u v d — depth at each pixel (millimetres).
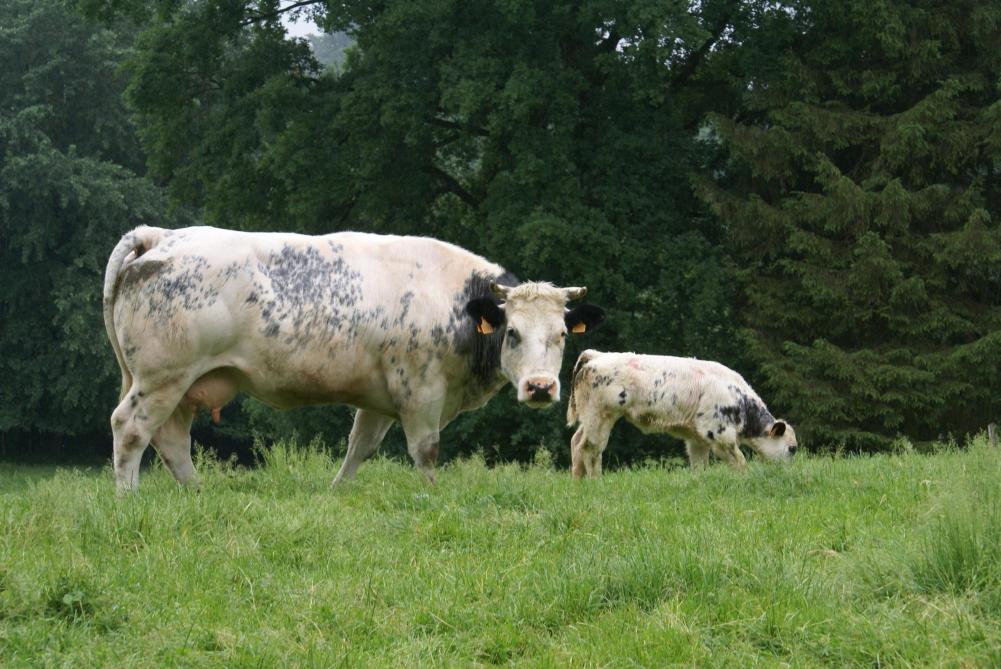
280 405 9336
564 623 5328
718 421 12141
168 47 26891
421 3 23438
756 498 8547
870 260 22016
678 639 4871
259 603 5555
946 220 23219
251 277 8789
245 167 25938
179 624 5105
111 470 10672
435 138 26047
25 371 38594
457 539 7008
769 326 23578
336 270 9117
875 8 22734
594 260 22891
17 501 7172
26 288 39031
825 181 22750
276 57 26969
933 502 7234
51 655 4660
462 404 9953
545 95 23312
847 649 4727
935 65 23484
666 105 25703
